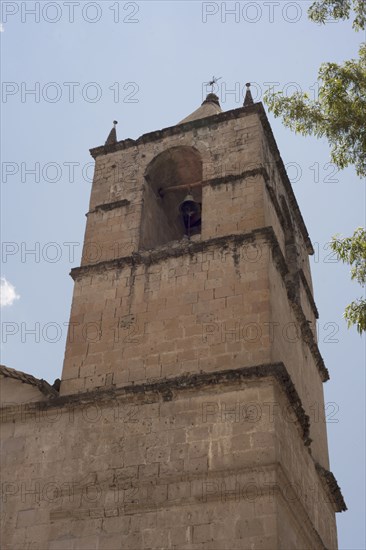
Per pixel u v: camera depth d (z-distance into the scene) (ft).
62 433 71.82
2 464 71.56
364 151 67.51
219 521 61.41
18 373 77.61
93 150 99.04
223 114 95.09
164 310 78.13
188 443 66.90
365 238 63.21
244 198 85.51
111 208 91.71
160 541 62.03
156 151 95.76
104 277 83.61
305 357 88.12
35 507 67.87
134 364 75.10
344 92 69.26
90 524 65.05
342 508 84.43
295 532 64.95
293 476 68.33
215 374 69.56
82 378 76.02
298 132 70.33
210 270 79.41
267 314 73.87
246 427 66.03
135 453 68.03
